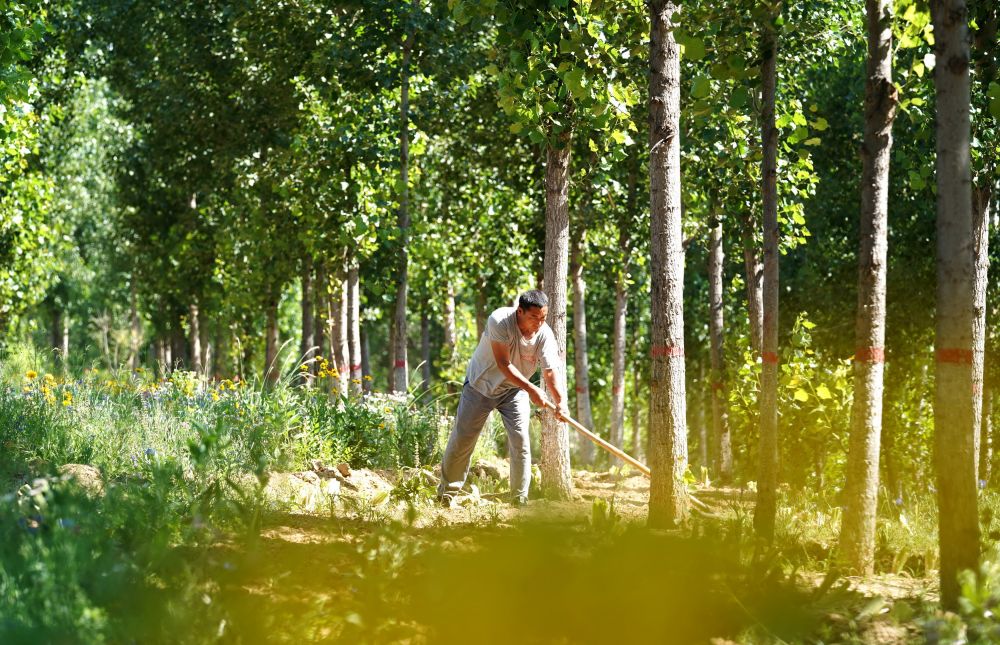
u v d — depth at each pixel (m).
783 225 12.21
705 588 3.90
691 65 11.85
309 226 15.52
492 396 7.61
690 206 13.16
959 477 4.18
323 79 15.03
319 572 4.38
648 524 6.43
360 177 13.93
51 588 3.36
